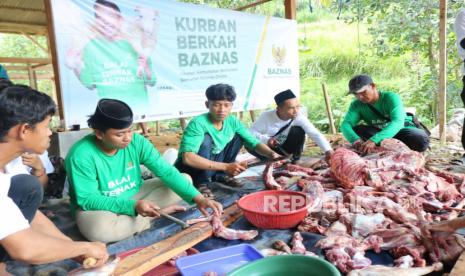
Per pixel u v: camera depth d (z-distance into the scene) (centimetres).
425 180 381
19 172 231
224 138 451
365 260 244
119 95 585
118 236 307
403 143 479
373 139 486
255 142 470
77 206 316
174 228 328
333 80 1262
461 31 405
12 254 183
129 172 334
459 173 456
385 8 1080
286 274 211
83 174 301
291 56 870
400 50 1061
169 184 332
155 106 634
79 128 543
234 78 753
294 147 529
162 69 638
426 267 236
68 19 521
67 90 529
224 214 337
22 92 184
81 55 538
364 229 285
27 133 186
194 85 686
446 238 250
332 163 402
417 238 262
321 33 1376
